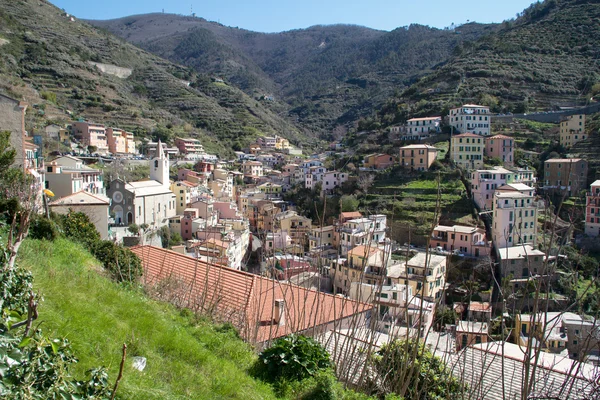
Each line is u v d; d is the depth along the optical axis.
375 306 12.98
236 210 77.31
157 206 71.50
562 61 123.62
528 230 56.47
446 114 106.69
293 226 69.00
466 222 66.88
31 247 17.16
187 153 121.12
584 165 67.19
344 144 122.19
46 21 168.00
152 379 10.09
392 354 13.64
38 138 71.81
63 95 120.50
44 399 5.65
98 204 36.59
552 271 9.47
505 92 113.38
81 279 15.44
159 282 19.84
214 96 184.88
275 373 12.83
